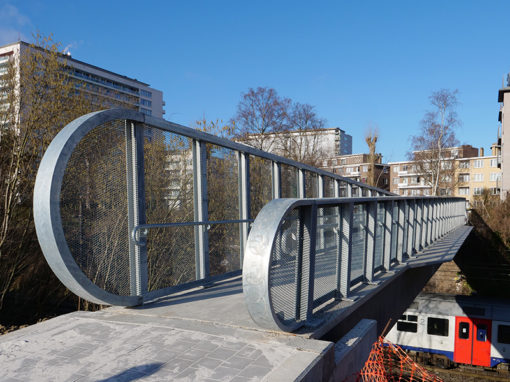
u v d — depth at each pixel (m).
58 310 11.34
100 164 3.47
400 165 72.00
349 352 3.13
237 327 3.09
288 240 3.10
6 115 11.52
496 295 27.25
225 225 5.35
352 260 4.66
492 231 29.36
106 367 2.39
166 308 3.66
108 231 3.54
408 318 20.19
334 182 9.42
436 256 8.12
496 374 18.44
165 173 4.28
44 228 3.06
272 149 28.98
